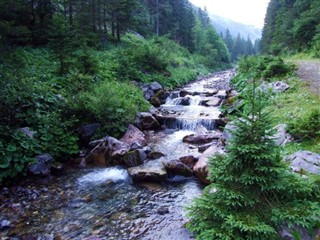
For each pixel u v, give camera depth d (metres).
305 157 5.91
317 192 4.45
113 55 21.70
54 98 11.13
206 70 46.25
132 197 7.08
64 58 14.05
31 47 16.59
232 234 3.93
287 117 9.07
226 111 13.77
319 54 25.23
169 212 6.30
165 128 13.85
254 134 4.27
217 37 72.56
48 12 18.30
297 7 35.34
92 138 10.69
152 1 46.31
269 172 4.22
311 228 4.01
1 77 9.28
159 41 39.19
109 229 5.64
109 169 8.96
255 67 17.77
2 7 13.81
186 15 58.03
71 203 6.75
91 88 13.30
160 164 8.77
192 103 17.66
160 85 20.81
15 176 7.65
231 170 4.45
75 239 5.29
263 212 4.17
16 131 8.36
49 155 8.62
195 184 7.82
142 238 5.31
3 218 5.99
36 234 5.44
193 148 10.62
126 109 12.45
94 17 25.09
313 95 10.84
